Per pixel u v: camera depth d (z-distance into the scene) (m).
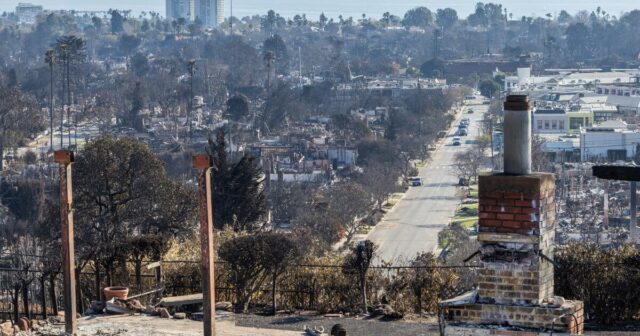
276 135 161.12
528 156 11.84
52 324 15.45
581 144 138.50
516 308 11.65
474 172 131.50
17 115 158.00
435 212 112.12
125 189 53.09
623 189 102.81
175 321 15.98
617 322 19.31
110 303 16.98
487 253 11.81
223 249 23.64
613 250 21.88
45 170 122.31
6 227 72.44
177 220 53.53
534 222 11.58
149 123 176.25
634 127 148.00
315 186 103.69
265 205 62.91
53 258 36.62
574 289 19.83
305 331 15.65
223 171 59.34
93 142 53.91
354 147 139.12
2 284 28.33
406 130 159.00
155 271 22.31
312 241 53.47
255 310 21.14
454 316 11.92
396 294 23.20
